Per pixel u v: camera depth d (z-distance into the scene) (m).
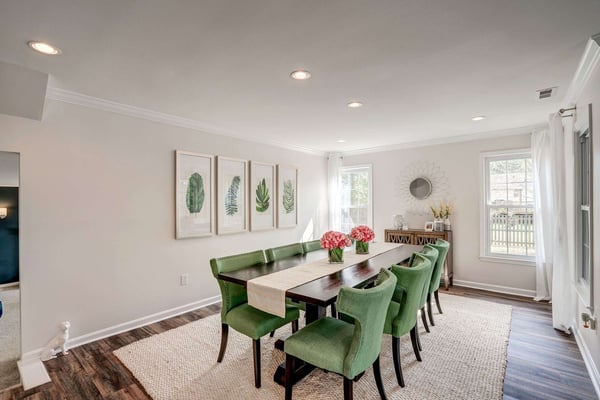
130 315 3.07
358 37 1.74
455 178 4.58
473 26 1.63
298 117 3.44
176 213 3.45
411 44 1.82
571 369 2.30
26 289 2.45
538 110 3.20
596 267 2.07
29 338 2.45
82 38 1.72
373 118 3.50
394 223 4.96
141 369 2.33
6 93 2.17
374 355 1.77
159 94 2.67
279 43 1.80
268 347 2.67
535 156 3.83
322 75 2.27
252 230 4.37
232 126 3.83
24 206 2.44
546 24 1.62
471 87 2.54
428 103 2.96
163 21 1.56
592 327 2.12
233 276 2.28
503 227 4.25
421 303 2.62
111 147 2.94
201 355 2.54
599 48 1.82
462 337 2.82
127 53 1.91
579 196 2.65
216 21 1.57
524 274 4.06
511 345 2.67
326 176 5.92
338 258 2.74
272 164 4.73
